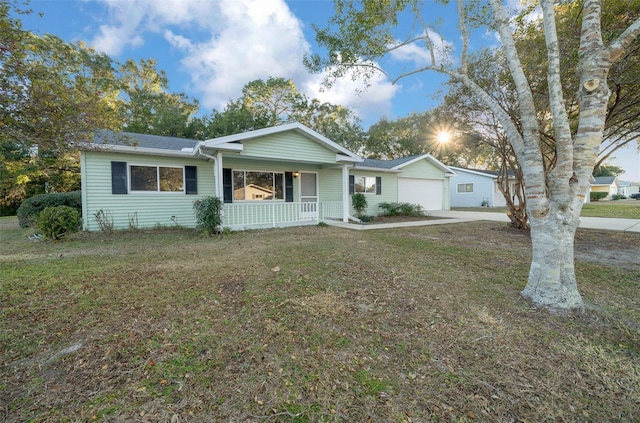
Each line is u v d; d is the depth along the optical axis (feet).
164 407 5.61
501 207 70.64
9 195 51.11
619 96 19.29
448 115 27.45
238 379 6.44
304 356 7.31
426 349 7.70
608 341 8.18
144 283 12.47
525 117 10.69
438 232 28.78
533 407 5.76
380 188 48.78
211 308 10.02
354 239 23.76
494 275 14.05
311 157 32.76
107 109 16.28
